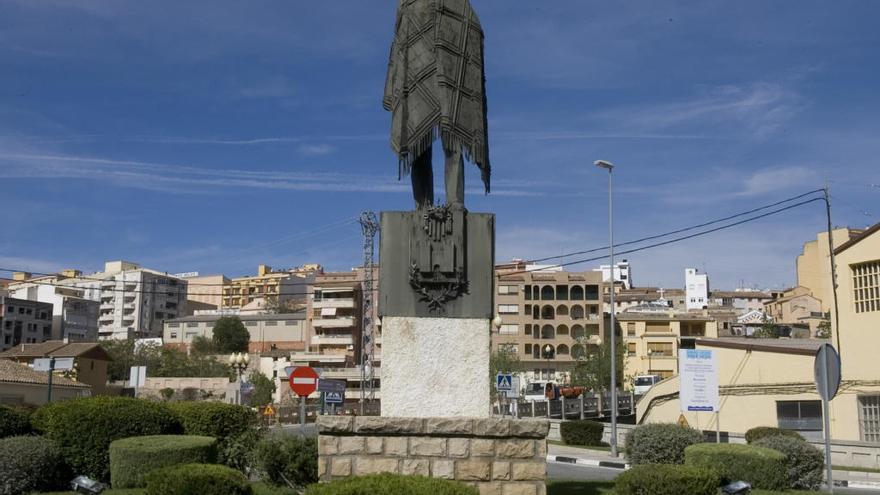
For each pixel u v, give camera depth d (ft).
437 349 32.48
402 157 33.81
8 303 345.51
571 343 303.48
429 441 30.89
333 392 95.09
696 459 50.52
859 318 102.27
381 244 33.06
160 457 43.21
